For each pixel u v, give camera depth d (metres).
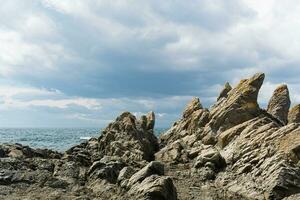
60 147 79.31
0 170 26.91
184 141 43.53
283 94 50.69
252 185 25.69
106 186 25.53
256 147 30.61
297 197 22.47
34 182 25.86
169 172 31.75
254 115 40.06
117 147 39.75
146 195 21.59
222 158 31.39
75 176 28.58
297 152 27.34
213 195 24.69
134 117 51.59
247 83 41.69
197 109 53.53
